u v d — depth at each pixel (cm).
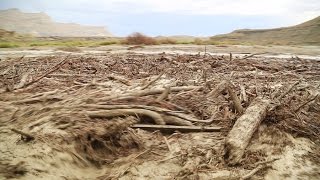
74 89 1056
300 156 691
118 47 3978
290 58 2606
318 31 9256
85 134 675
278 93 1007
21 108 807
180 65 1788
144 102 864
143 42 4612
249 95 988
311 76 1558
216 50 3541
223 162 658
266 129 761
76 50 3325
